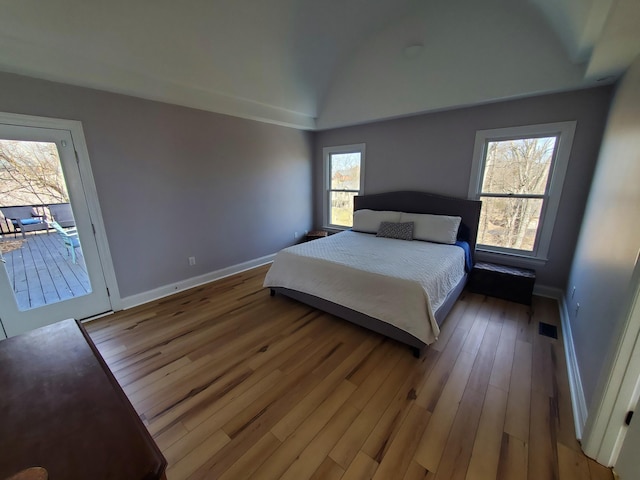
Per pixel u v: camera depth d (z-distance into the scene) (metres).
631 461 1.18
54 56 2.17
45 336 1.07
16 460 0.58
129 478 0.55
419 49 3.13
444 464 1.33
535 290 3.24
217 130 3.55
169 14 2.24
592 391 1.45
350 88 3.89
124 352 2.24
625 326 1.19
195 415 1.63
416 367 2.03
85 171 2.58
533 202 3.12
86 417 0.70
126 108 2.75
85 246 2.67
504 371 1.97
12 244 2.30
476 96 3.01
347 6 2.87
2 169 2.20
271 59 3.12
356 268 2.46
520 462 1.34
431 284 2.21
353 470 1.31
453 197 3.60
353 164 4.64
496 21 2.69
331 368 2.03
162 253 3.24
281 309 2.96
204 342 2.37
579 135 2.73
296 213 4.93
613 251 1.58
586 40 2.05
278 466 1.34
